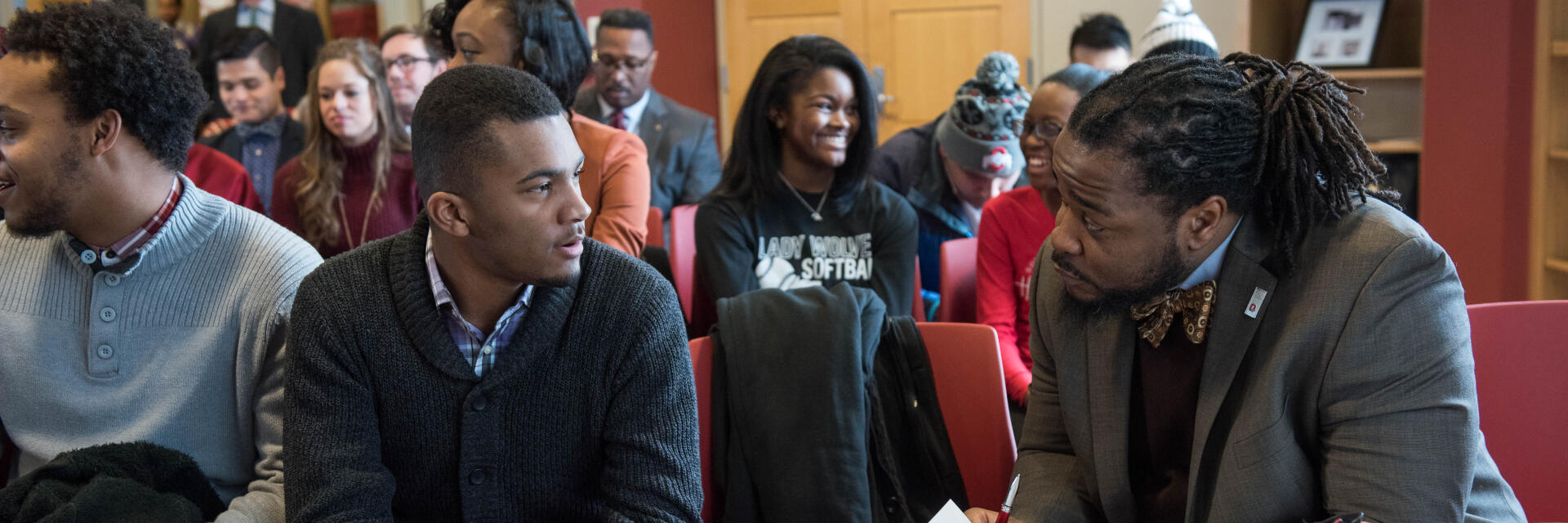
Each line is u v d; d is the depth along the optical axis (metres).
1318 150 1.16
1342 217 1.19
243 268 1.48
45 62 1.34
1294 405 1.22
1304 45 4.34
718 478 1.68
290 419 1.30
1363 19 4.26
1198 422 1.25
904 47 6.51
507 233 1.19
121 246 1.45
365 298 1.29
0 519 1.32
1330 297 1.16
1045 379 1.51
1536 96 3.46
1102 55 4.03
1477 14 3.58
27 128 1.34
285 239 1.52
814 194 2.56
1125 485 1.35
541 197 1.19
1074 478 1.46
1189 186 1.12
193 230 1.47
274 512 1.40
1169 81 1.13
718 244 2.51
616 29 4.06
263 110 4.01
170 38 1.46
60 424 1.49
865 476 1.63
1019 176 3.21
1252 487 1.21
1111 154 1.12
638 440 1.32
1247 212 1.21
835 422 1.64
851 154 2.54
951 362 1.76
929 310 3.10
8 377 1.49
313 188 2.72
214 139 4.01
